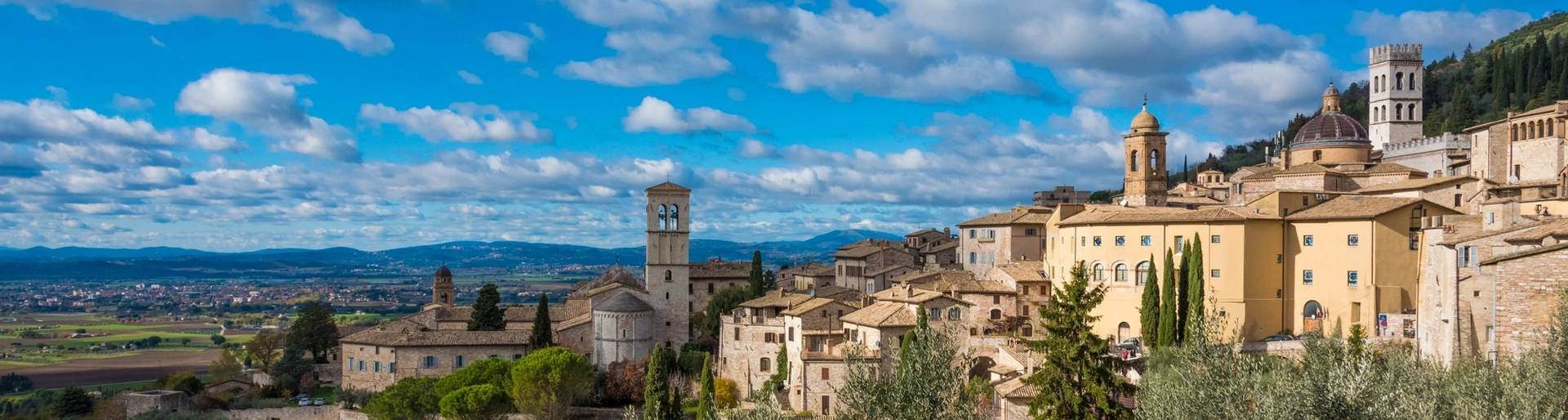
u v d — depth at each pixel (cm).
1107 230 14638
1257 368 5247
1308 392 4353
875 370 5875
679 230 19262
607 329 18175
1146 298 12888
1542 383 4384
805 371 13838
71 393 19538
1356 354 5825
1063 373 9119
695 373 16850
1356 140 18888
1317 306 13500
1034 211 18712
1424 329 10425
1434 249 10406
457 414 14688
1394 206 12950
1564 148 15525
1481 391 4478
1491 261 5072
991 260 18688
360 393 17162
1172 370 6025
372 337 18062
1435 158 19525
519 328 19812
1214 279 13688
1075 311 9262
